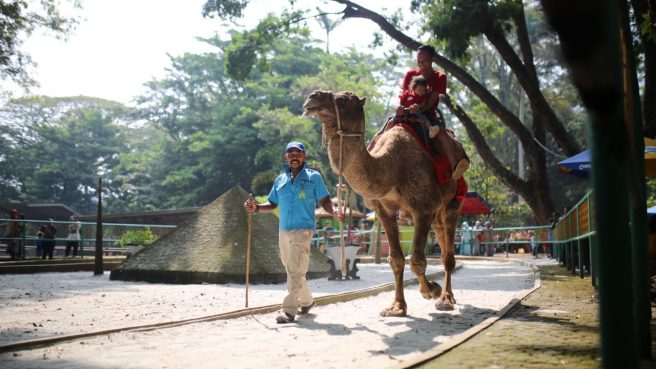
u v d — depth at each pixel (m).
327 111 6.76
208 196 66.06
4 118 76.38
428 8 25.45
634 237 4.53
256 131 61.78
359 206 55.28
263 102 66.62
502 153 59.09
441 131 7.91
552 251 26.92
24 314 7.53
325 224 34.62
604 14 2.13
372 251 26.47
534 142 28.81
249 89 68.19
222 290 10.80
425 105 8.03
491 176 45.62
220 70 71.44
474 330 5.85
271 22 29.19
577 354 4.73
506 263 23.27
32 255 27.38
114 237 26.47
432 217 7.59
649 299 4.54
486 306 8.51
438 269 17.69
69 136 78.56
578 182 53.78
